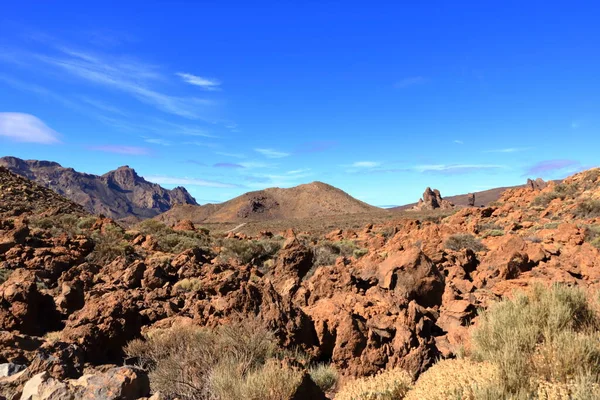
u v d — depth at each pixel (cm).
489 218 4769
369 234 4853
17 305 1073
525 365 501
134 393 503
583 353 482
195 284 1661
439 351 888
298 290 1316
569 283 1330
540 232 2770
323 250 2706
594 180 5456
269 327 902
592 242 2289
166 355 836
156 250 2753
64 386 489
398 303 1061
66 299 1272
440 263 1695
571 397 418
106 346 923
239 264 2292
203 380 700
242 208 19862
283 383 589
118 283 1606
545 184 11256
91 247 2336
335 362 863
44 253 1947
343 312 911
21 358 727
